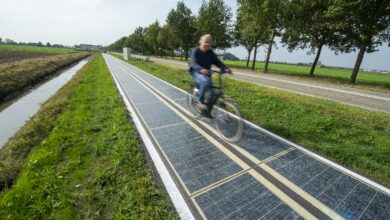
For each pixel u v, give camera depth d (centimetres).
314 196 271
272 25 2214
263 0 2083
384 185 294
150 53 8312
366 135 460
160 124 531
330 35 1948
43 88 1327
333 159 364
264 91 943
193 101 543
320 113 624
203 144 420
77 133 493
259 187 290
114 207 258
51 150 411
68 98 902
